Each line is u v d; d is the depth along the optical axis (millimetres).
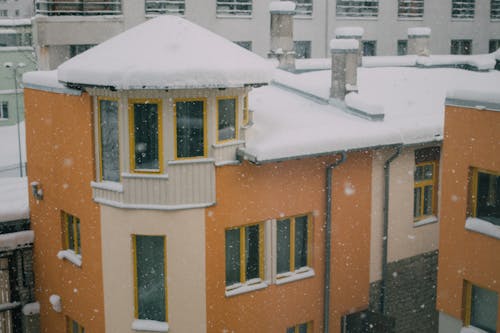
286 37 22094
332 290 15750
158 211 13344
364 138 14883
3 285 17359
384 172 16094
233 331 14508
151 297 14109
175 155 13094
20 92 49344
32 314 17625
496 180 13367
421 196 17297
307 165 14773
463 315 13969
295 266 15414
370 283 16422
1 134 46812
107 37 24125
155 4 26094
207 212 13547
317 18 34469
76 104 14180
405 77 21984
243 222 14109
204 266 13789
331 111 17125
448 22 39625
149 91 12680
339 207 15453
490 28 41719
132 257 13812
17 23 48812
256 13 31312
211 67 12320
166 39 13133
